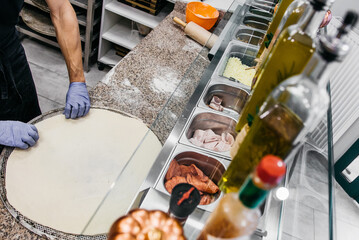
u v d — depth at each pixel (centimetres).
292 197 85
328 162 86
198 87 121
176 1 219
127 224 52
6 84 142
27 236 84
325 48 49
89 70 315
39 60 309
